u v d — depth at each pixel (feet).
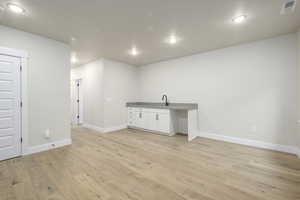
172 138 13.12
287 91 9.45
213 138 12.73
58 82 10.70
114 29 8.86
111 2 6.29
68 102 11.31
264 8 6.72
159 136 13.82
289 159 8.51
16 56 8.76
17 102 8.82
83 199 5.24
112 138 13.11
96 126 16.11
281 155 9.09
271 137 10.05
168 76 15.89
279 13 7.11
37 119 9.63
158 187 5.98
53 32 9.27
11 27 8.55
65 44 11.09
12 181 6.33
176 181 6.41
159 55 14.17
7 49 8.41
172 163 8.16
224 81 12.05
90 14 7.25
